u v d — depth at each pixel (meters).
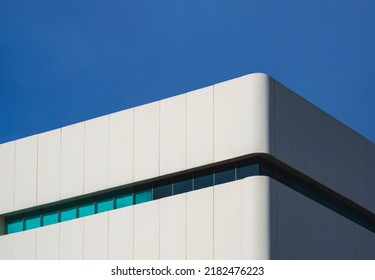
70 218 65.00
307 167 62.00
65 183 64.94
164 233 59.78
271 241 56.88
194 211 58.97
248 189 57.31
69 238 63.84
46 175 65.94
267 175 59.25
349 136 67.12
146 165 61.69
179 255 58.84
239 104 59.25
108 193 63.66
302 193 62.47
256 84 59.19
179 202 59.66
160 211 60.28
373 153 69.94
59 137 65.94
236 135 58.97
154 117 62.16
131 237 61.00
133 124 62.88
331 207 65.38
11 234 66.56
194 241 58.50
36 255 65.00
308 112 62.81
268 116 59.00
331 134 65.00
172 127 61.28
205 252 57.94
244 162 59.12
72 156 65.06
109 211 62.44
